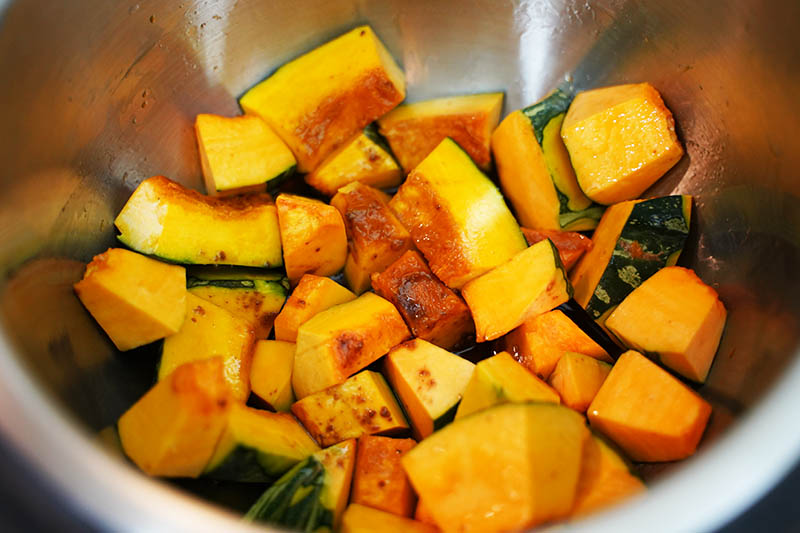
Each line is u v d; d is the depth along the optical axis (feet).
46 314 0.73
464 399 0.77
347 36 0.96
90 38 0.82
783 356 0.68
